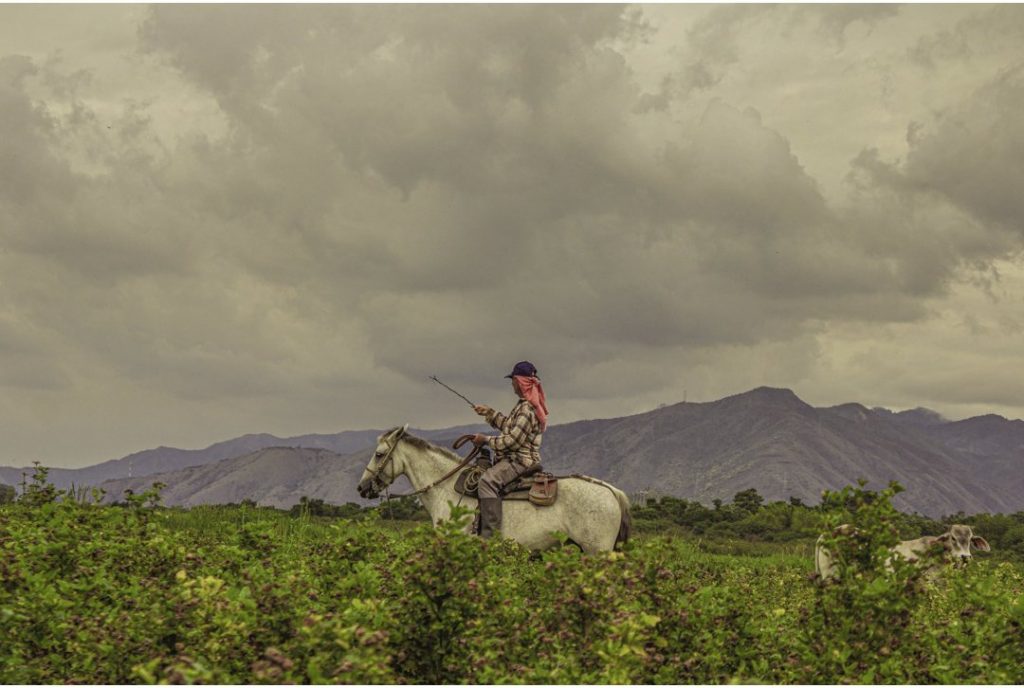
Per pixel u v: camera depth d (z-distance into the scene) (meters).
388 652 6.35
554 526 12.31
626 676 6.09
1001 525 63.31
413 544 8.61
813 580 7.49
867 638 6.97
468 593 6.95
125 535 9.29
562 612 7.36
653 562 7.73
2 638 6.96
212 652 6.02
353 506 29.83
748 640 7.60
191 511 20.31
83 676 6.43
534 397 12.74
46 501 11.60
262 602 6.66
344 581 7.46
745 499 67.75
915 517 50.00
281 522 18.84
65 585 7.49
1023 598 7.43
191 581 6.77
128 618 6.78
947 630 7.70
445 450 13.39
